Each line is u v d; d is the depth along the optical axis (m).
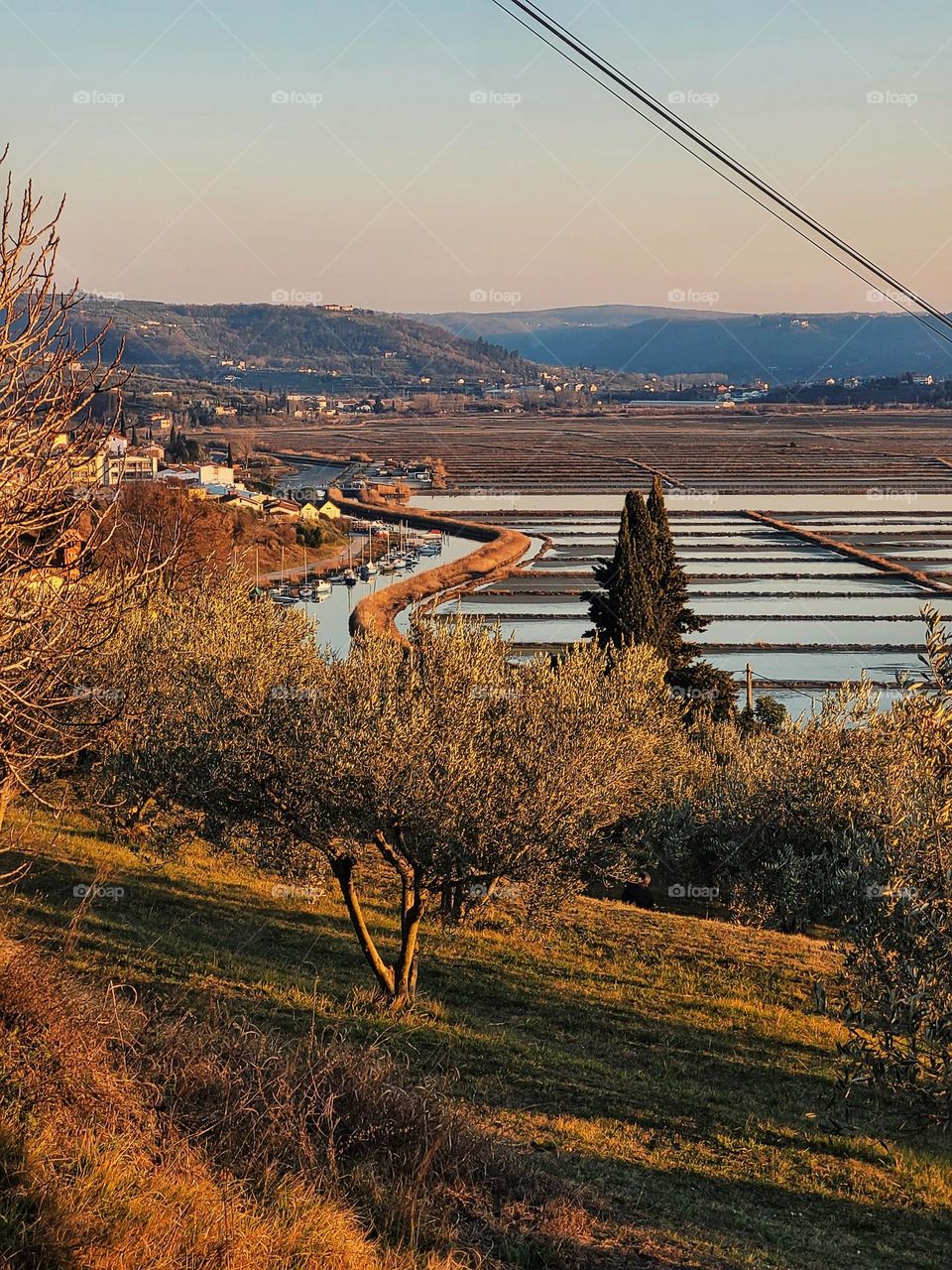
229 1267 8.31
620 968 28.91
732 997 27.50
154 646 27.56
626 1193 14.44
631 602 56.56
